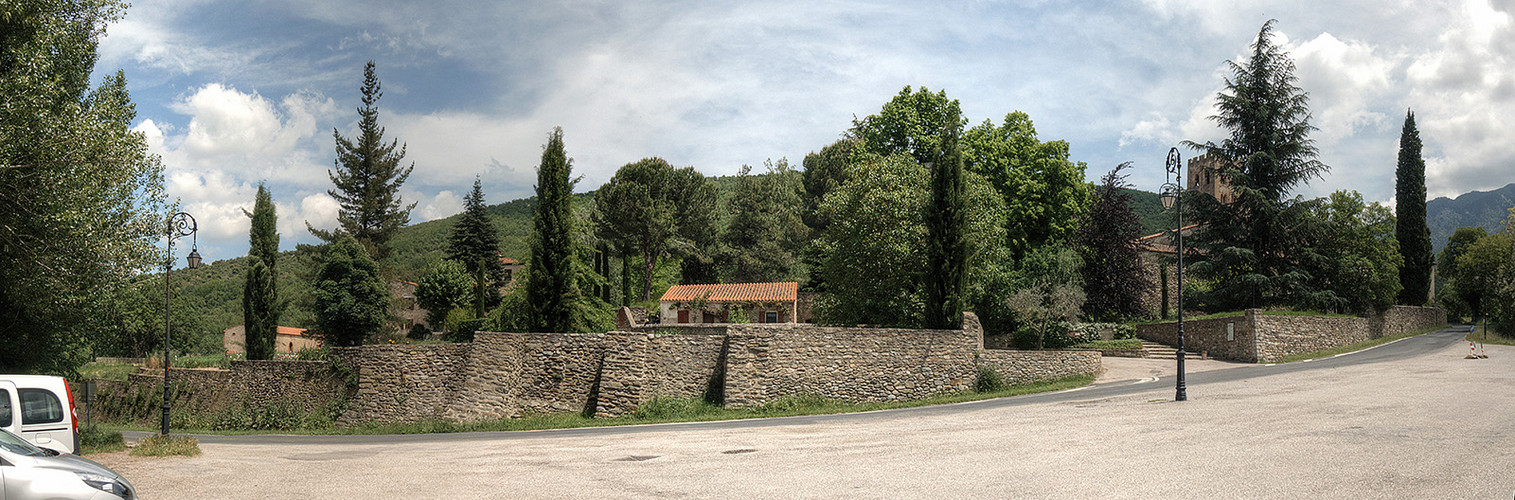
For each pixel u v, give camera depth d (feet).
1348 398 66.49
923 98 168.86
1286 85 150.30
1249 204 147.74
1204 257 155.22
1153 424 57.11
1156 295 176.96
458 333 144.56
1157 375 108.58
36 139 66.80
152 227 82.23
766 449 54.34
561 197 109.29
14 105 64.64
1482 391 67.31
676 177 210.79
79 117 69.72
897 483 39.14
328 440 85.71
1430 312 188.14
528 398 101.14
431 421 99.09
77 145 68.08
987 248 130.00
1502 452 39.70
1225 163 152.35
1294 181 149.69
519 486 41.57
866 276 128.16
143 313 238.89
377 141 206.18
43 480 30.22
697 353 101.91
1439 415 53.83
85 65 83.61
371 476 46.24
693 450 55.47
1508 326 153.79
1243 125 152.76
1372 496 31.99
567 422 94.07
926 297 111.04
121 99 89.25
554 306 107.14
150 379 135.03
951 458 46.29
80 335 100.12
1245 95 149.89
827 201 140.77
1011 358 106.11
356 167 204.64
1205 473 37.96
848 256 130.31
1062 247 153.48
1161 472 38.68
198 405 125.18
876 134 168.86
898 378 101.40
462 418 97.86
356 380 110.11
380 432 97.76
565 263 108.47
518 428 92.68
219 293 335.88
